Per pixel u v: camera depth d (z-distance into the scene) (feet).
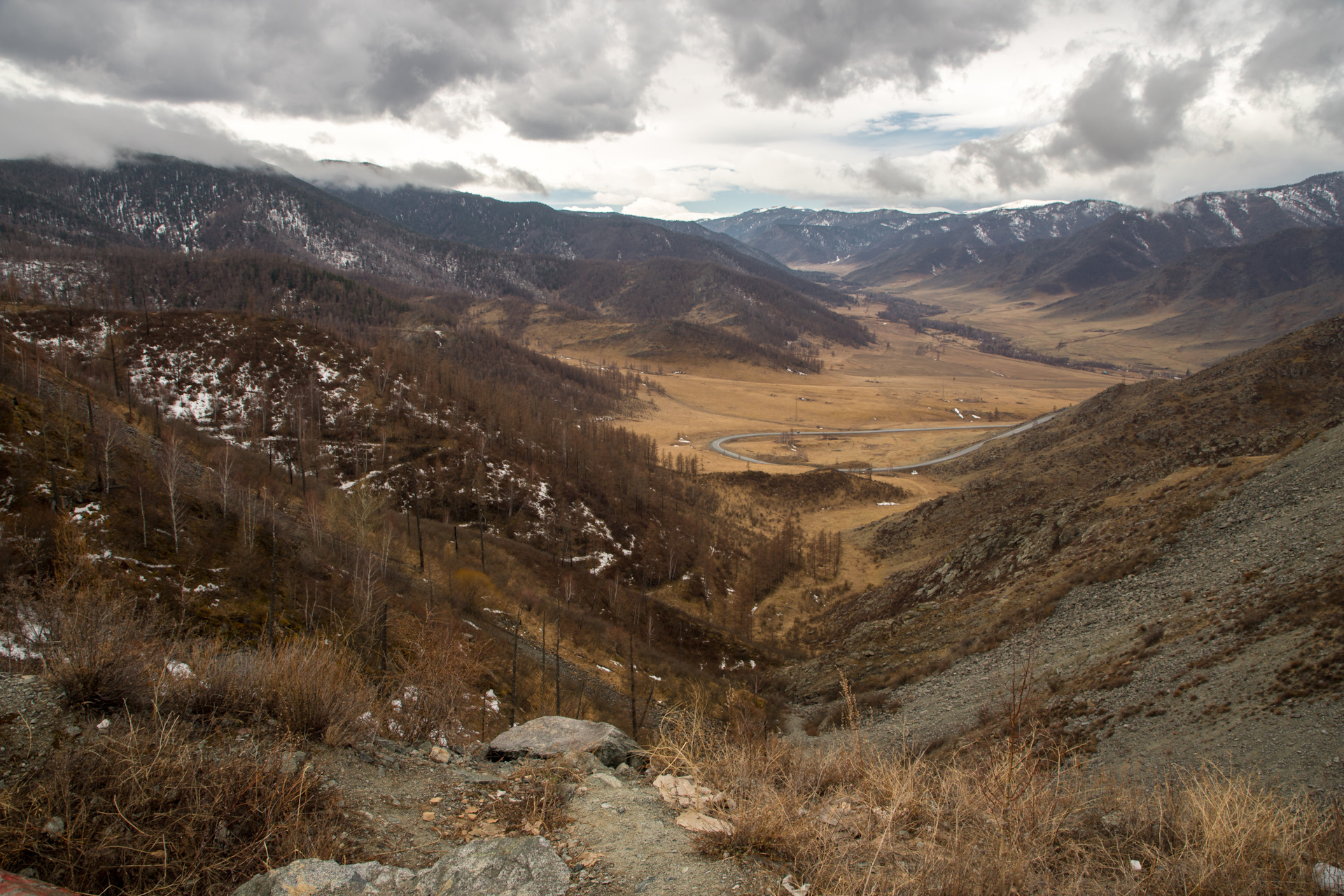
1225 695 60.59
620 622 182.60
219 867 15.60
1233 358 334.24
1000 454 466.70
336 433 292.61
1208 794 23.07
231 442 257.75
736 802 21.35
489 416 355.36
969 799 22.30
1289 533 90.12
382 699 32.09
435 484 269.64
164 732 19.65
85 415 139.13
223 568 107.55
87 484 110.83
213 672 25.14
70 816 16.21
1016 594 133.39
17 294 334.65
